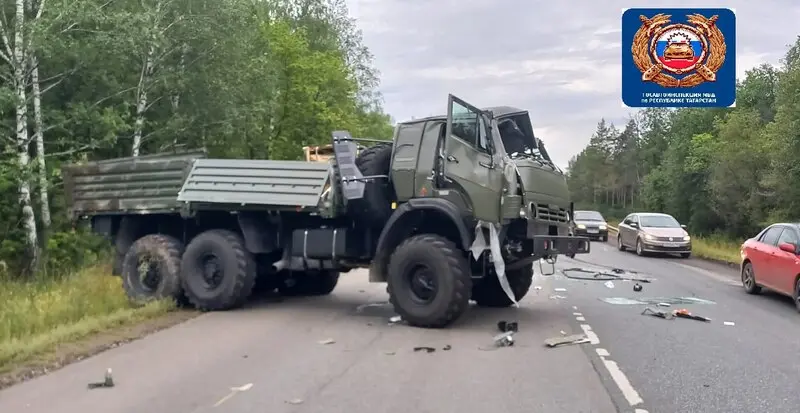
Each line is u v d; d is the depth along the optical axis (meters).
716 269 23.22
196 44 23.09
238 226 12.98
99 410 6.56
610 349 9.41
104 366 8.23
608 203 104.12
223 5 22.91
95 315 11.45
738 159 31.95
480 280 13.10
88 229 15.52
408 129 11.52
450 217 10.86
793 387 7.61
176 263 12.79
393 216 11.28
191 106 23.88
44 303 11.95
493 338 10.12
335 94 37.41
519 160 11.46
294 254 12.41
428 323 10.82
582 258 26.14
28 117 20.70
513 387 7.44
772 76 43.53
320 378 7.76
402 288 10.97
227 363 8.43
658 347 9.59
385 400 6.94
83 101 21.66
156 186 12.98
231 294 12.29
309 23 41.28
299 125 35.09
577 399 7.01
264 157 32.62
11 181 19.52
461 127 11.19
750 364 8.66
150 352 9.01
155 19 21.44
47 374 7.84
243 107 24.48
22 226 20.27
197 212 12.78
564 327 11.08
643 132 78.25
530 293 15.43
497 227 10.95
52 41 19.28
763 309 13.67
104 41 20.20
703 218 41.12
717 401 7.02
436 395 7.12
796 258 13.68
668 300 14.52
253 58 25.22
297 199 11.74
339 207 11.80
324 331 10.59
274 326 11.00
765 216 31.14
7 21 20.22
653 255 28.86
